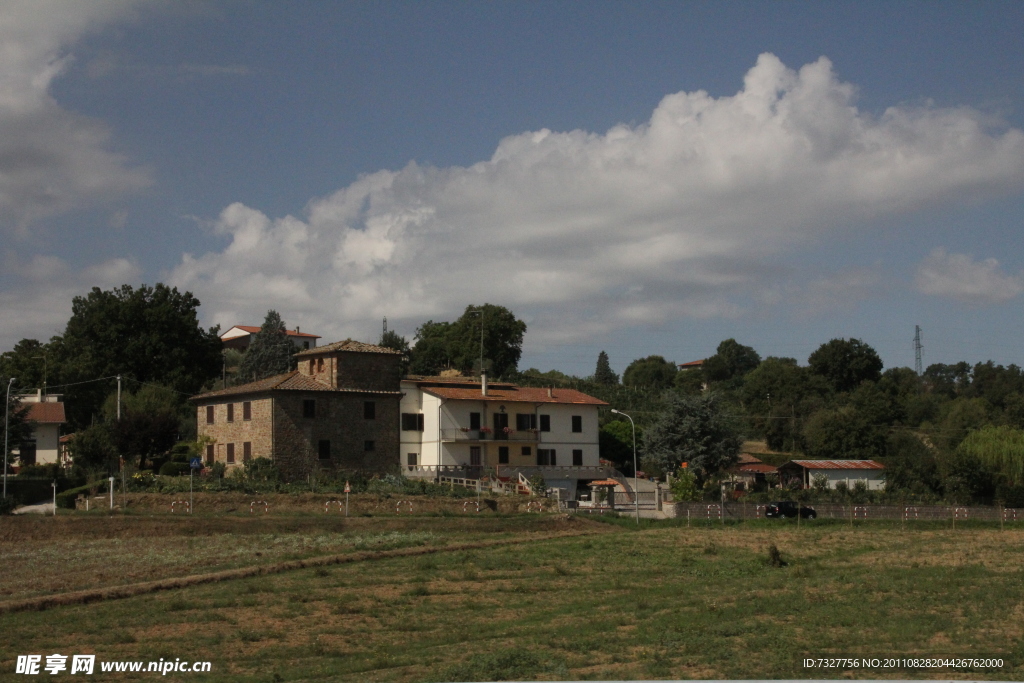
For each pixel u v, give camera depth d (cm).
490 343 14425
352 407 7844
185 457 8062
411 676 2577
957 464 9444
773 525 7225
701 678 2453
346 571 4562
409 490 7100
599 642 2945
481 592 4047
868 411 12294
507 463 9019
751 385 15638
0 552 4919
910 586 3781
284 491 6719
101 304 11238
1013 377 16538
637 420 12331
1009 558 4697
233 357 14525
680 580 4406
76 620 3388
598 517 7112
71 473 7800
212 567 4456
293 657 2878
